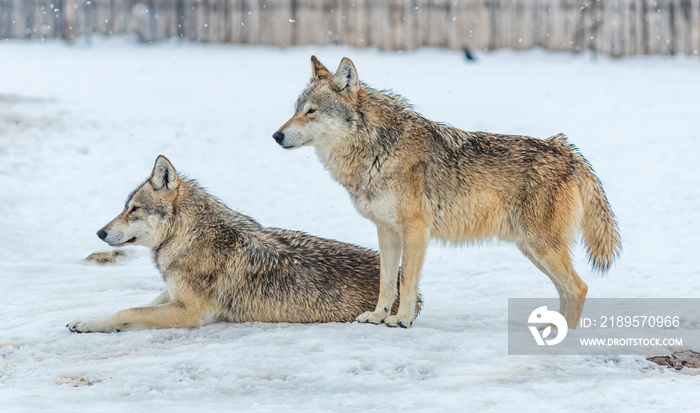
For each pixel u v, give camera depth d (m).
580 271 13.94
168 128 26.34
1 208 17.94
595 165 22.83
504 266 14.34
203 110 29.36
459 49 43.88
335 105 10.31
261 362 8.46
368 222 17.89
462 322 10.49
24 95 30.42
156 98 31.22
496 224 10.62
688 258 14.45
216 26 44.41
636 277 13.32
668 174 21.64
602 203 11.00
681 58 42.16
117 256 14.76
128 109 28.98
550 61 41.62
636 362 8.65
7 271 13.64
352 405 7.08
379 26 43.62
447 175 10.35
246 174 21.92
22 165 21.23
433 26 43.75
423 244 10.26
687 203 18.97
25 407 6.79
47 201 18.78
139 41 44.50
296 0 43.88
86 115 27.50
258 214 18.25
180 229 10.54
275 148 24.81
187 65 38.97
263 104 30.73
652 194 19.91
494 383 7.70
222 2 44.16
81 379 8.00
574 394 7.30
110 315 10.02
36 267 14.02
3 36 44.47
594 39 42.84
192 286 10.35
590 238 11.09
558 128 26.92
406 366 8.33
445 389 7.54
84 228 17.02
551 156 10.66
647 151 24.17
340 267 10.77
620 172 22.06
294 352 8.79
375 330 9.76
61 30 44.41
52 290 12.27
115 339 9.61
